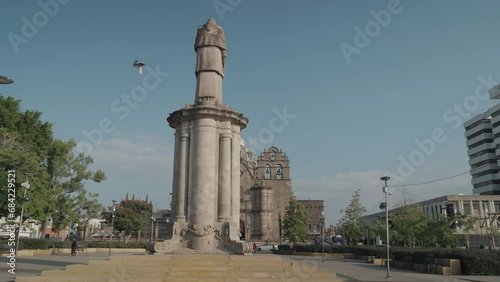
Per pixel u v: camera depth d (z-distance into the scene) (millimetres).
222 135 22578
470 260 26734
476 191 119875
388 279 23562
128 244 64250
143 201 88750
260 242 84250
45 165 48938
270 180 93438
